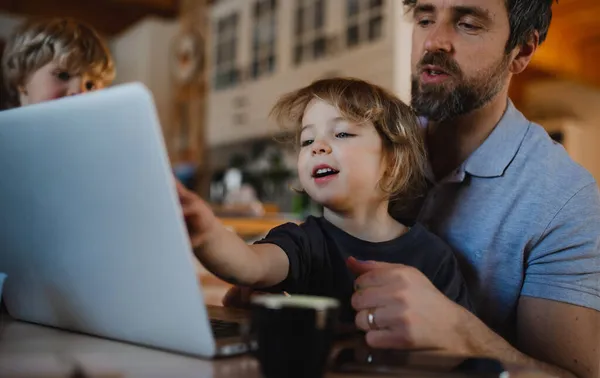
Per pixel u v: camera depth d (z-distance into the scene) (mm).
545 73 4828
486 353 779
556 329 949
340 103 972
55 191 647
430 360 637
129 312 646
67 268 690
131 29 5812
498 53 1049
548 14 1104
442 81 1050
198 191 5055
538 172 1036
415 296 739
